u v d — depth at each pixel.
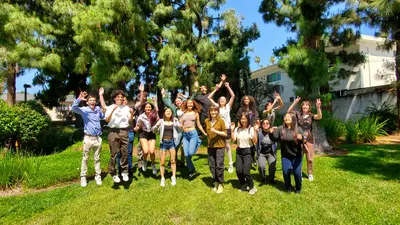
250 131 4.61
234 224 3.65
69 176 5.93
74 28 8.88
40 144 11.03
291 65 7.28
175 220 3.86
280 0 8.30
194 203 4.35
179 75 11.25
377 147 8.90
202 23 12.40
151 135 5.70
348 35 12.09
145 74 13.62
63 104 18.48
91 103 5.23
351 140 10.48
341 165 6.29
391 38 12.95
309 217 3.71
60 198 4.74
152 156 5.68
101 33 8.93
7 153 7.05
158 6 10.93
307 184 5.00
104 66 9.27
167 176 5.80
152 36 12.15
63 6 9.82
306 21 7.25
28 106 10.91
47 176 5.76
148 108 5.52
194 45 11.35
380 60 17.78
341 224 3.50
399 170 5.76
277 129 4.73
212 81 11.80
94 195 4.84
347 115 15.62
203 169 6.26
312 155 5.25
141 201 4.50
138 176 5.85
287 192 4.63
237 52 12.26
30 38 9.16
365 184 4.88
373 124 10.95
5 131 9.17
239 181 5.11
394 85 12.57
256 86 17.16
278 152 8.11
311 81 7.12
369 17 11.51
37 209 4.30
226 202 4.32
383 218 3.59
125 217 3.96
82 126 16.33
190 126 5.58
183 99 6.62
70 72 13.20
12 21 8.79
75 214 4.11
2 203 4.55
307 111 5.51
